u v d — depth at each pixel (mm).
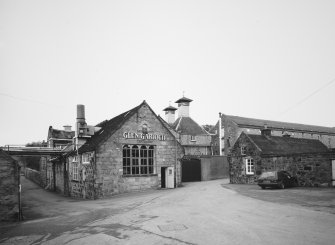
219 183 31766
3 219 14781
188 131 51219
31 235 11094
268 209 13094
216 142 56781
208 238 8781
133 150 27125
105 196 24781
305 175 23641
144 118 27953
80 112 31328
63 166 34062
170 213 13266
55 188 38281
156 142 28500
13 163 15250
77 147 30469
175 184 29281
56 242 9711
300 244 7801
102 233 10328
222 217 11711
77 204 21234
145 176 27328
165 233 9656
